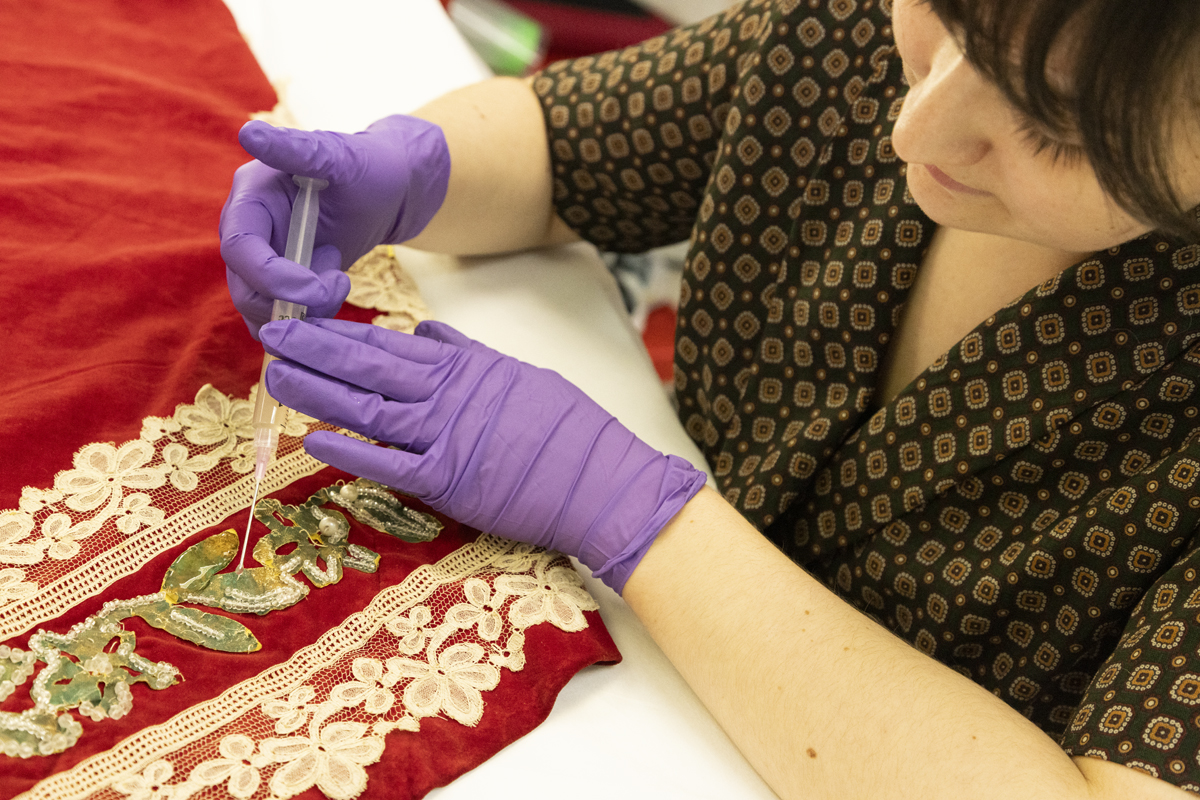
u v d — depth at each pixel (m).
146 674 0.57
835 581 0.82
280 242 0.71
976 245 0.74
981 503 0.73
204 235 0.86
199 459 0.68
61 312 0.74
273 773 0.54
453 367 0.71
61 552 0.61
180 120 0.95
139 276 0.78
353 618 0.63
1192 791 0.50
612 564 0.68
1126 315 0.65
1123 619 0.66
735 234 0.86
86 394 0.68
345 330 0.68
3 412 0.65
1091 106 0.40
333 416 0.67
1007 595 0.70
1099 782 0.54
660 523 0.68
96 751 0.53
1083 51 0.39
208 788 0.53
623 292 1.44
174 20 1.06
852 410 0.79
